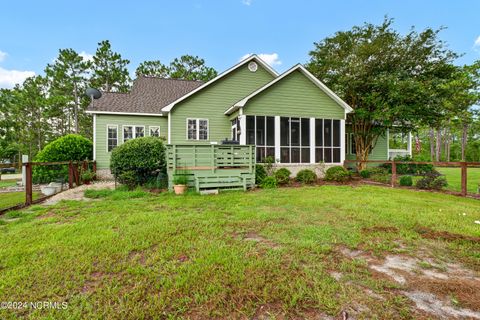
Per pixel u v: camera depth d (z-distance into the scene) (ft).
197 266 8.05
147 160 25.34
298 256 8.82
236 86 40.60
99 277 7.50
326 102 35.53
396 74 37.42
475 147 111.34
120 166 25.04
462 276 7.58
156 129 40.47
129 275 7.59
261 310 5.99
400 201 18.85
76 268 7.99
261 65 41.86
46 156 33.76
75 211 16.05
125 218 14.05
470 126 95.14
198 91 38.81
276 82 33.68
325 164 35.12
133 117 39.42
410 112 38.09
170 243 10.09
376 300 6.33
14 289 6.84
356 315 5.77
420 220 13.41
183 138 38.09
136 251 9.39
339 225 12.57
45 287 6.97
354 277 7.43
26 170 18.52
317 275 7.51
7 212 15.89
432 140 113.19
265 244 10.03
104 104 39.68
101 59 76.48
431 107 39.17
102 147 37.93
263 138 33.30
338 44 43.73
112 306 6.14
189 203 18.49
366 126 44.32
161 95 45.93
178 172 25.12
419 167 43.34
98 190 24.25
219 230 11.73
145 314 5.86
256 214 14.79
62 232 11.48
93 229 11.93
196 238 10.68
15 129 89.51
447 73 39.65
